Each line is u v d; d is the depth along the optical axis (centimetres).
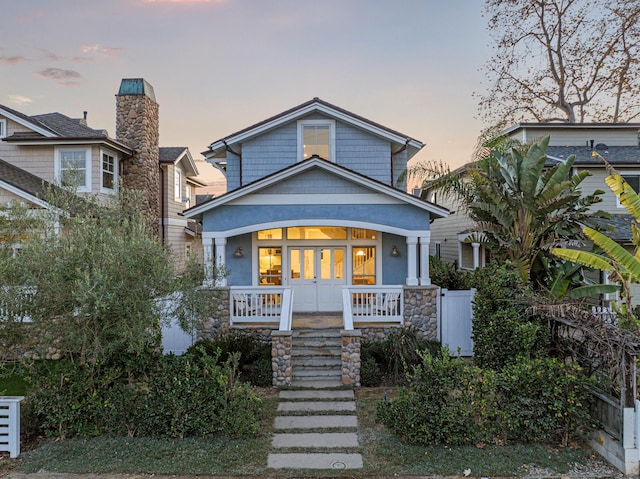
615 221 1512
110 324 642
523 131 1933
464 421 655
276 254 1412
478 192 1141
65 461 618
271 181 1218
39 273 619
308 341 1088
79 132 1599
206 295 785
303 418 782
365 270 1409
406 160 1537
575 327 715
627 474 573
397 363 979
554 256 1089
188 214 1241
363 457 634
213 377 716
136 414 694
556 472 584
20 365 755
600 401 652
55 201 712
